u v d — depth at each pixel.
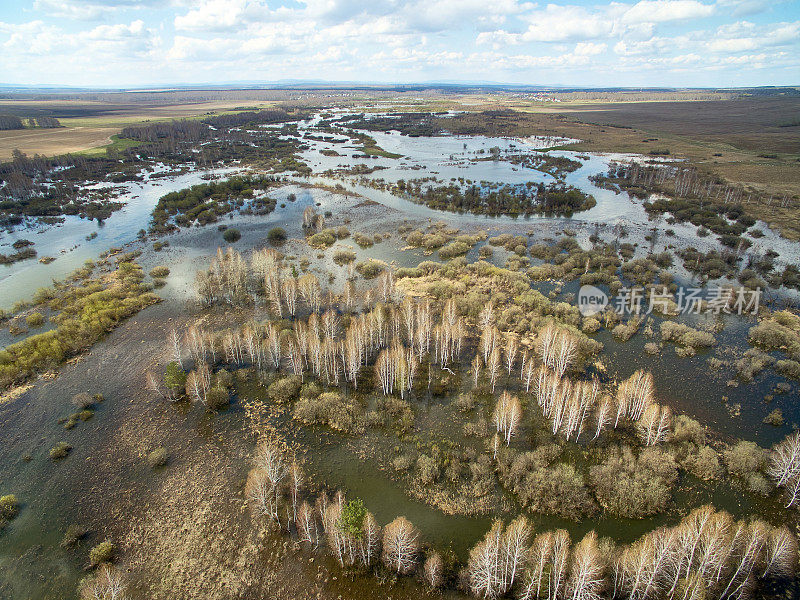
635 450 59.31
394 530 43.16
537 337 80.94
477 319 88.94
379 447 60.16
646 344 80.88
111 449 60.12
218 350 78.88
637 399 62.94
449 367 75.94
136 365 76.38
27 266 115.62
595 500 51.94
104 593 40.81
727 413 65.31
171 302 96.75
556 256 116.62
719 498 52.09
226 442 60.97
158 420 64.75
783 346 78.88
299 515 47.69
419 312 82.31
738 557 42.34
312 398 68.19
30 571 45.75
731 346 80.19
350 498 52.69
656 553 40.09
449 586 43.25
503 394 64.81
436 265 112.62
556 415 61.50
